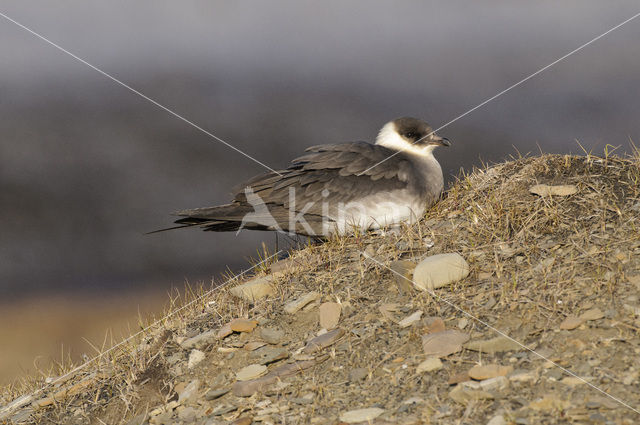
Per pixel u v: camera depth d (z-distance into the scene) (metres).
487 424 6.31
